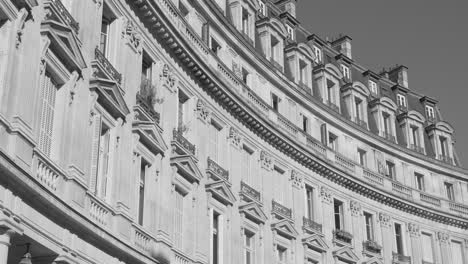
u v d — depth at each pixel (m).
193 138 30.77
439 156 53.66
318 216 40.84
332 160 43.06
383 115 51.00
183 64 30.80
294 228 37.78
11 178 16.55
